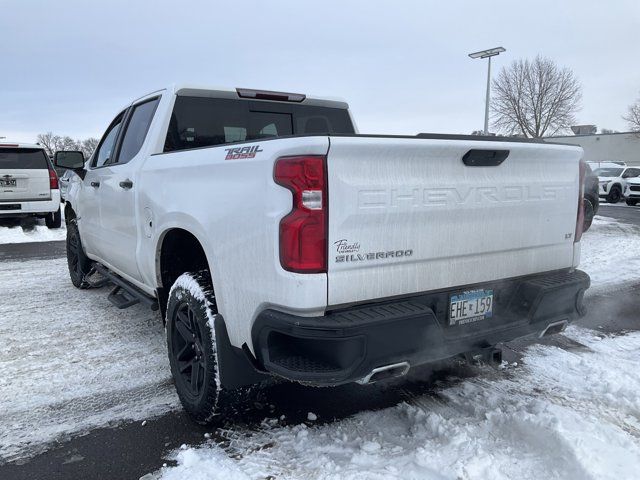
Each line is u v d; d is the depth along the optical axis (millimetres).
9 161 11539
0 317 5379
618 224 13508
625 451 2600
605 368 3906
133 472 2682
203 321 2893
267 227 2424
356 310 2455
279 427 3062
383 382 3672
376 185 2449
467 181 2781
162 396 3566
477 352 2900
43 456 2842
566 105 50594
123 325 5113
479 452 2619
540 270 3254
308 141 2289
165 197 3344
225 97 4137
